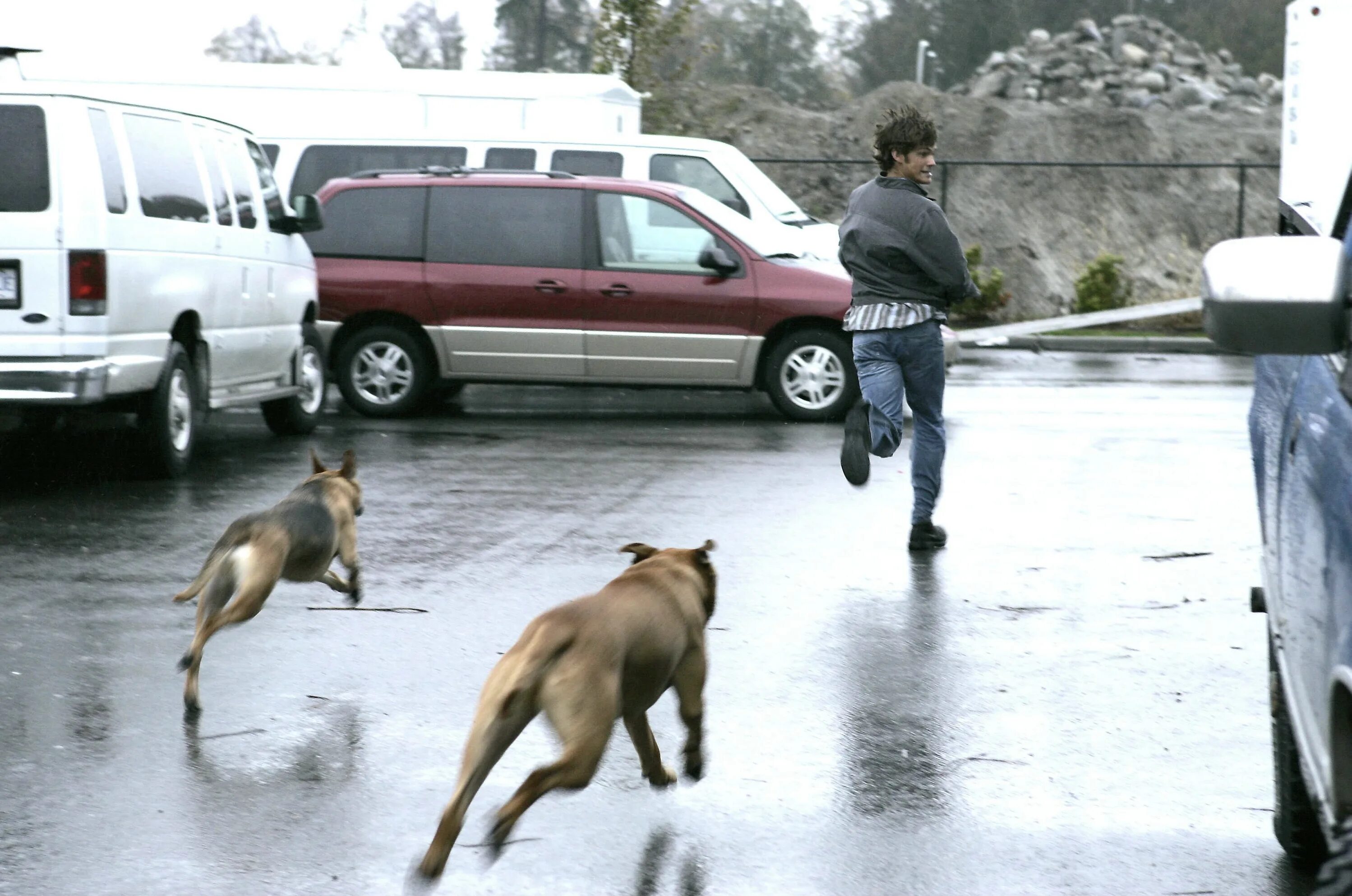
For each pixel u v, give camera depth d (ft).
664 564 15.37
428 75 61.67
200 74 60.95
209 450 40.06
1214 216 116.06
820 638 22.31
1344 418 10.53
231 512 31.40
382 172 48.57
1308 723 11.32
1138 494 33.83
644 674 14.35
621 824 15.44
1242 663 21.06
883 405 27.14
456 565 26.78
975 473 36.50
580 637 13.23
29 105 31.24
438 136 57.21
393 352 47.03
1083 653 21.57
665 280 45.78
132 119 33.53
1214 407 49.44
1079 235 112.88
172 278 34.27
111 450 39.63
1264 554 15.48
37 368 31.09
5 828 15.17
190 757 17.26
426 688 19.85
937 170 115.75
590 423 45.85
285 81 61.16
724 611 23.77
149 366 33.35
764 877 14.21
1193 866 14.49
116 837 14.99
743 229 46.83
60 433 42.75
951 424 44.98
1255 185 118.11
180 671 19.63
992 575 26.25
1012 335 72.64
